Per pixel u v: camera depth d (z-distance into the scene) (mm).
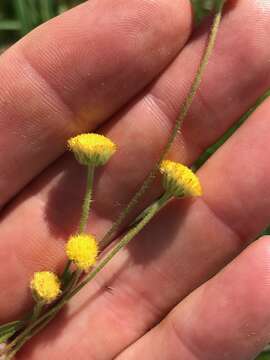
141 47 71
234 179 73
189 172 71
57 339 79
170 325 74
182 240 76
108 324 79
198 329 71
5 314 80
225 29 71
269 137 72
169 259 77
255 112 73
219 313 70
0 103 73
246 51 71
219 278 71
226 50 71
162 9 69
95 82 73
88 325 79
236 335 70
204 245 76
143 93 74
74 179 78
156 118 75
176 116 74
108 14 70
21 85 72
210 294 71
